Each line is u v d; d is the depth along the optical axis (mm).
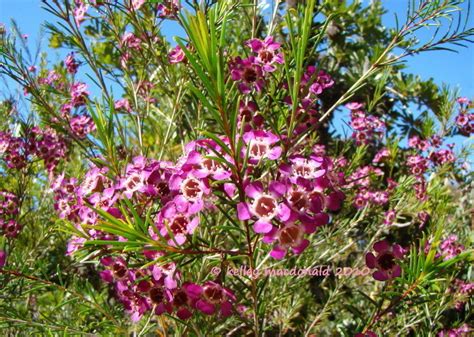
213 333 213
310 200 145
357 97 540
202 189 142
